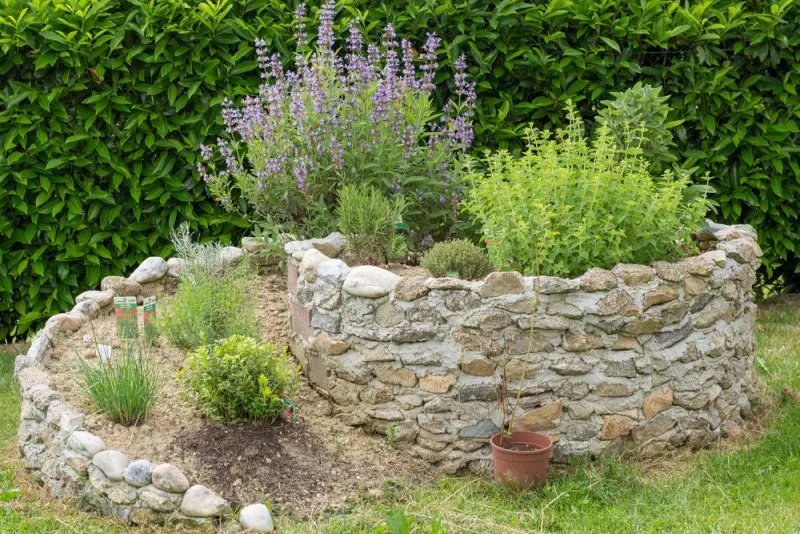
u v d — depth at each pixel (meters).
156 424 4.70
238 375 4.64
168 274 6.55
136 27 6.61
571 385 4.85
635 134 5.80
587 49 7.17
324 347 5.17
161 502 4.11
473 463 4.88
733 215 7.59
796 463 4.83
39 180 6.78
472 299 4.78
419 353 4.89
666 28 7.09
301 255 5.55
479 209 5.43
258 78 7.02
